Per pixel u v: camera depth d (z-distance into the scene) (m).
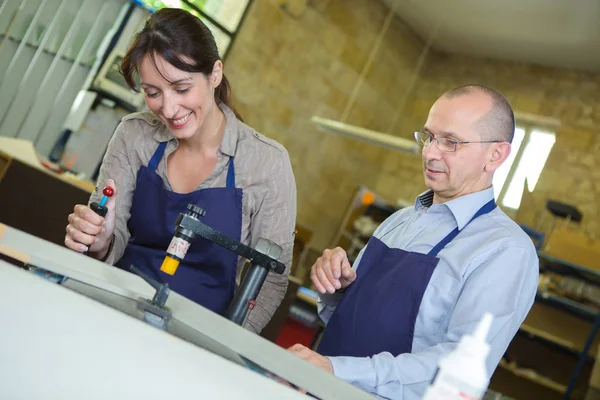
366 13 9.41
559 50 8.72
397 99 10.25
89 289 1.09
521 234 1.86
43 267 1.13
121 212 2.18
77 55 6.79
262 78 8.46
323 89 9.20
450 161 1.94
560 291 6.83
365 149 9.91
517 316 1.78
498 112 1.95
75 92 6.82
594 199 8.39
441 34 9.78
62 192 4.33
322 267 1.99
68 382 0.89
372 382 1.56
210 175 2.14
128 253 2.17
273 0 8.26
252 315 2.12
